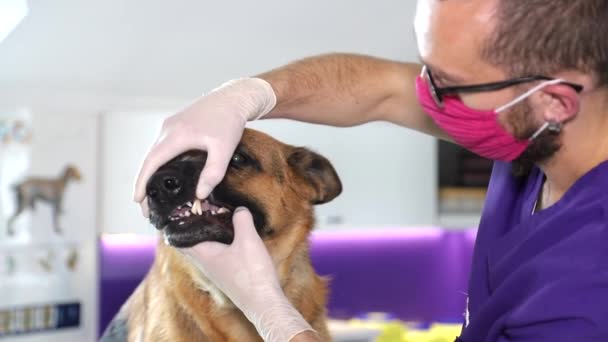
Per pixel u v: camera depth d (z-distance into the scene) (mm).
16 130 3902
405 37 4555
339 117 1770
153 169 1479
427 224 5113
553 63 1319
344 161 4805
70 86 4078
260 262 1608
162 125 1545
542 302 1344
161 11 3918
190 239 1658
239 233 1634
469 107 1426
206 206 1729
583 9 1283
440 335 4965
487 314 1521
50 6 3625
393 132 4957
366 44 4547
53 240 4016
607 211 1396
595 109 1392
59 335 4066
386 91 1780
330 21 4332
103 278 4523
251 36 4254
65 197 4039
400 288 5852
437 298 5992
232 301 1812
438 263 6008
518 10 1301
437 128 1768
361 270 5727
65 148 4031
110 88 4195
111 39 3955
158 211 1656
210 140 1478
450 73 1387
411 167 5043
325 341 2135
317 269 5562
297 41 4395
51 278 4023
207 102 1548
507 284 1473
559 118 1376
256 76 1682
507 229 1647
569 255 1379
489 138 1458
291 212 2143
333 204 4777
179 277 1955
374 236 5773
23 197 3918
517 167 1575
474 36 1333
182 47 4172
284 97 1652
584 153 1446
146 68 4211
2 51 3762
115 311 4539
